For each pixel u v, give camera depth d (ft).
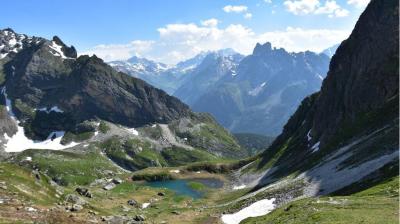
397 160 329.11
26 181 293.64
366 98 569.64
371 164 361.92
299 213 273.13
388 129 412.98
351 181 356.79
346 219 218.18
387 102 494.18
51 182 333.01
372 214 221.05
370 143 414.21
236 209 441.68
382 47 576.61
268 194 445.78
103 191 640.58
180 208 506.89
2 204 235.61
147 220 378.12
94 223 245.45
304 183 425.28
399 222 193.26
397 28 567.59
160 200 603.26
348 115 604.08
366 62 597.11
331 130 626.23
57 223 223.30
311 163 515.09
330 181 391.86
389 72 541.75
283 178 532.73
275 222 278.67
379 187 294.46
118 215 324.39
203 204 574.97
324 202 287.89
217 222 400.88
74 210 276.82
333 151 488.02
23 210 231.09
